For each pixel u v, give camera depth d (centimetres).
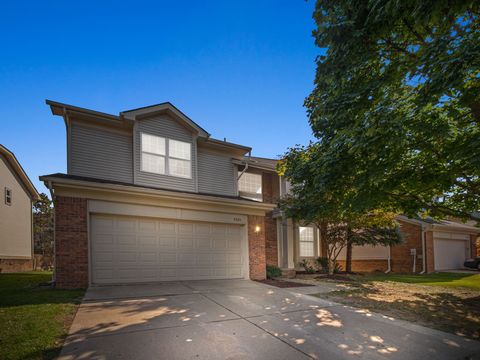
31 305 625
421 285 1147
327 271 1593
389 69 616
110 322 548
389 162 635
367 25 615
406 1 507
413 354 453
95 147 1093
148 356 413
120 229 961
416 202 798
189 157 1270
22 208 1983
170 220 1058
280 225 1597
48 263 2242
